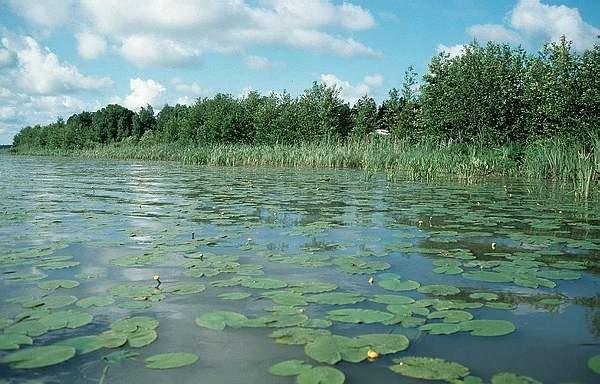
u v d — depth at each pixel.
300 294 3.00
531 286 3.21
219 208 7.12
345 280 3.34
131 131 77.44
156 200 8.20
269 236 4.93
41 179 14.20
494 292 3.08
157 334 2.36
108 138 70.56
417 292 3.07
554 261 3.91
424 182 12.82
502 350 2.19
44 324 2.45
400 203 7.79
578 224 5.72
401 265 3.78
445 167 16.31
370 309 2.73
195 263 3.77
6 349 2.16
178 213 6.59
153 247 4.34
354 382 1.88
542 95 18.47
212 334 2.35
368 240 4.75
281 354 2.14
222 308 2.73
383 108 30.20
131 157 44.28
